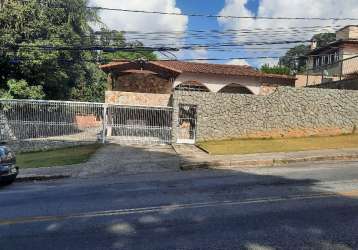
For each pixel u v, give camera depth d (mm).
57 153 21469
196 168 15352
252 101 24156
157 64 30297
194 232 6777
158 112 24812
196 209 8281
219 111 24094
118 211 8359
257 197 9180
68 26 31875
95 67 43594
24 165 17922
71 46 29188
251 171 13656
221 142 23047
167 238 6516
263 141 22547
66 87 34906
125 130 24609
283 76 35406
